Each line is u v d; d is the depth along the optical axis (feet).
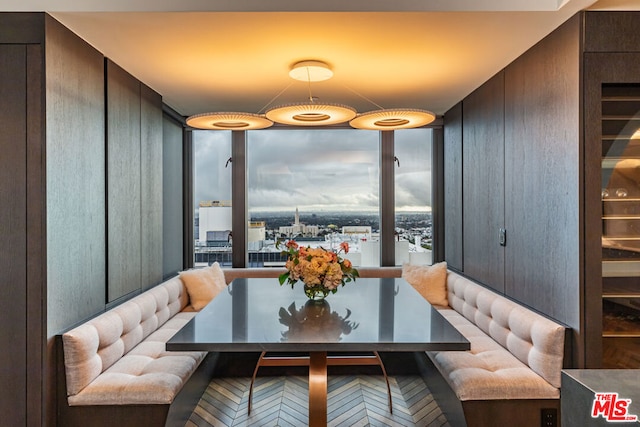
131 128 9.54
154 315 9.81
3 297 6.60
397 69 9.27
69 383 6.75
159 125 11.21
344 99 11.93
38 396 6.60
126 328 8.27
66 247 7.09
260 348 6.23
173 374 7.42
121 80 9.05
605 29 6.75
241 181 14.28
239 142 14.25
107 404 6.81
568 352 7.00
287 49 8.00
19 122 6.61
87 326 7.18
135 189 9.77
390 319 7.54
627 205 7.13
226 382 10.53
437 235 14.42
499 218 9.76
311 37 7.48
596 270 6.78
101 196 8.26
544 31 7.41
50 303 6.66
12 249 6.59
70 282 7.20
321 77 9.16
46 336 6.59
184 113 13.38
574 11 6.70
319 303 8.86
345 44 7.82
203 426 8.27
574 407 3.24
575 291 6.91
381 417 8.63
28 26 6.61
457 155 12.64
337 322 7.34
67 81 7.13
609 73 6.77
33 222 6.58
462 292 10.98
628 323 7.04
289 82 10.14
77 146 7.43
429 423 8.35
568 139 7.04
